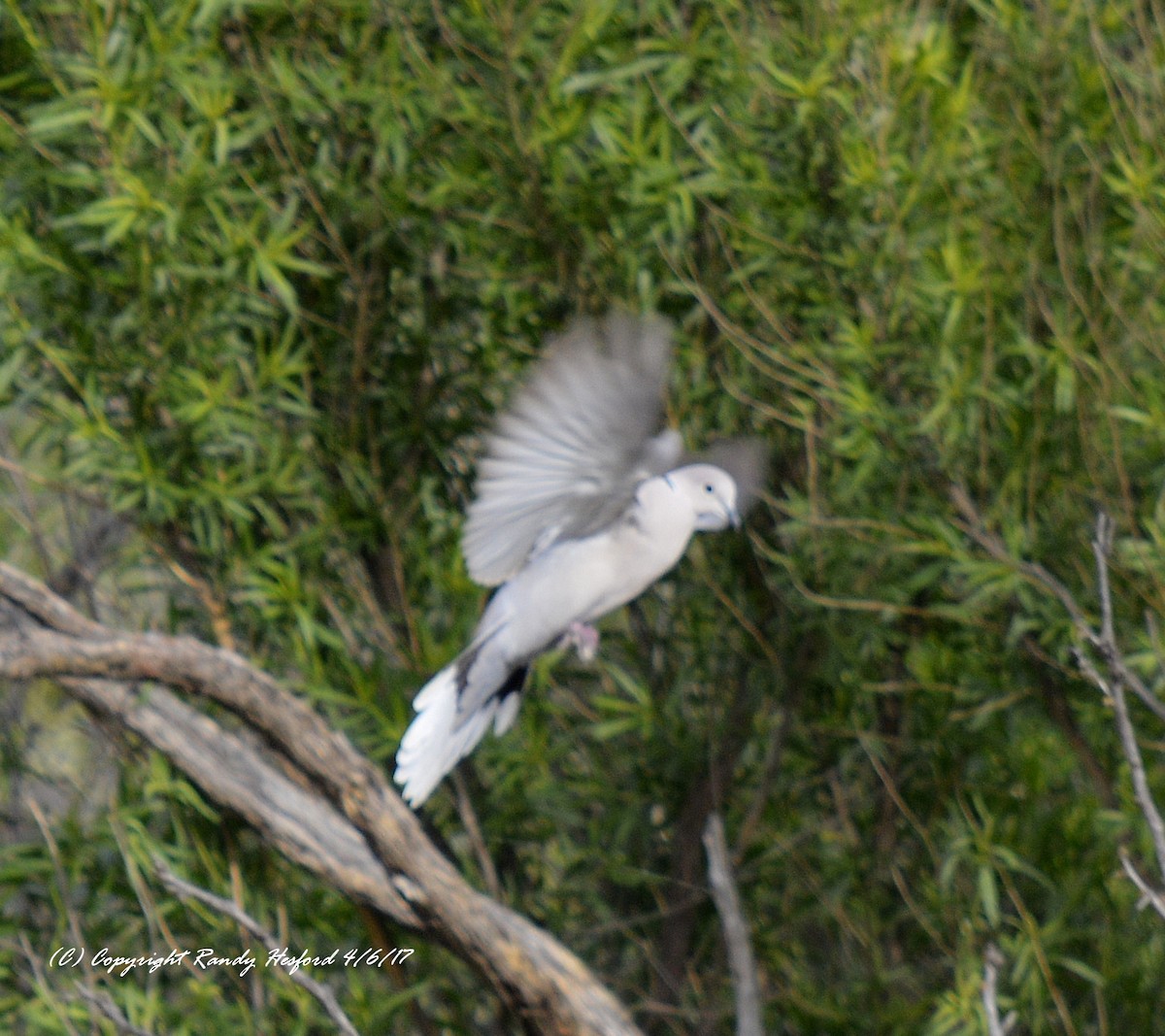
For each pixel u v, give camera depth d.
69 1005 9.91
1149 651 10.12
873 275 10.04
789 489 10.58
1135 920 10.50
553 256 10.70
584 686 12.08
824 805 12.12
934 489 10.48
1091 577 10.40
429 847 9.44
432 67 10.45
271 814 9.85
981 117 10.41
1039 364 9.93
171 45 9.80
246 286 10.35
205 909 10.35
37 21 10.23
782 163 10.43
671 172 10.02
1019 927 10.55
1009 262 9.98
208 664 8.95
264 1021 10.59
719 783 11.80
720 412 10.87
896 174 9.91
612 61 10.20
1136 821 10.30
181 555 10.97
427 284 11.16
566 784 11.68
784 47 10.20
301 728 9.20
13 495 12.09
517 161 10.30
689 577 11.66
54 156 10.05
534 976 9.37
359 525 10.92
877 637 10.66
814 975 12.14
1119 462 9.85
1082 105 10.11
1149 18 10.73
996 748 11.02
